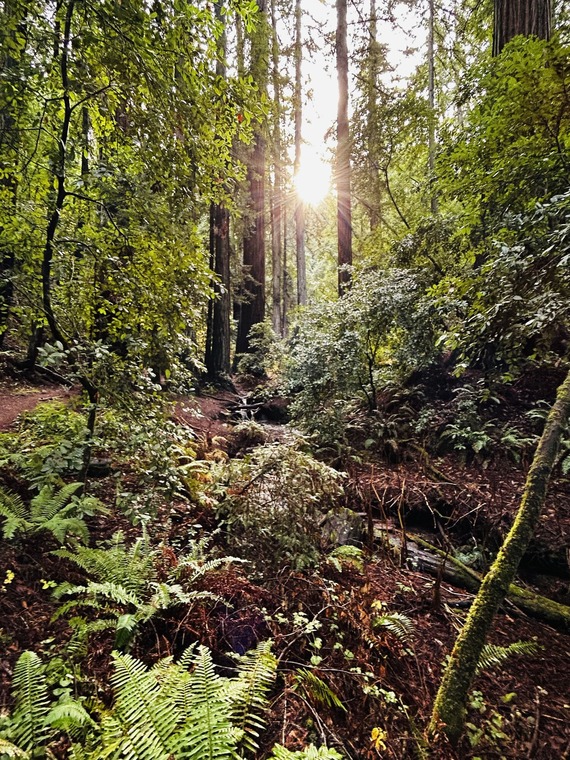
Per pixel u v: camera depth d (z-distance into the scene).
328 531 3.82
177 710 1.60
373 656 2.36
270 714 1.93
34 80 2.91
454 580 3.44
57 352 2.82
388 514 4.54
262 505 3.52
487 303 2.92
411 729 1.95
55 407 3.86
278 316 21.08
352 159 10.64
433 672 2.39
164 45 2.71
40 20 2.64
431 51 11.92
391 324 6.28
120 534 2.95
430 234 6.65
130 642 2.20
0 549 2.67
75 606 2.43
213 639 2.32
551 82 2.73
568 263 2.33
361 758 1.81
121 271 3.23
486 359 5.93
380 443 5.98
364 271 8.26
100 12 2.57
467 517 4.10
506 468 4.65
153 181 3.29
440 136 5.52
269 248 25.38
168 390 3.87
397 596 3.12
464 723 2.03
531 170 3.18
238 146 10.45
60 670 1.92
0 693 1.79
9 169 2.95
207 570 2.66
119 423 3.26
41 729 1.60
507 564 2.16
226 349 11.77
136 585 2.54
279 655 2.26
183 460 5.10
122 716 1.59
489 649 2.41
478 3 7.97
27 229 3.04
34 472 3.18
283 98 11.90
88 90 2.96
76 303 3.35
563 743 2.00
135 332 3.43
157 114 3.01
